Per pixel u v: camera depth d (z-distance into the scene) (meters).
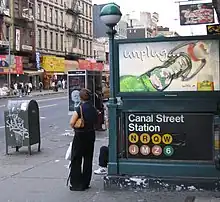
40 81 56.53
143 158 6.67
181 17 18.27
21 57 50.06
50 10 60.22
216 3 6.92
